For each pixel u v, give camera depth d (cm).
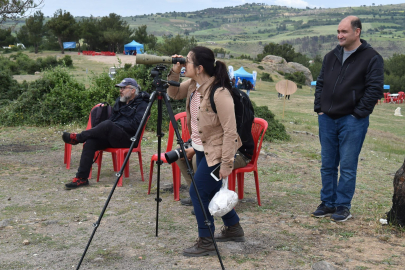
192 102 346
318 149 1013
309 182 652
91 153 581
